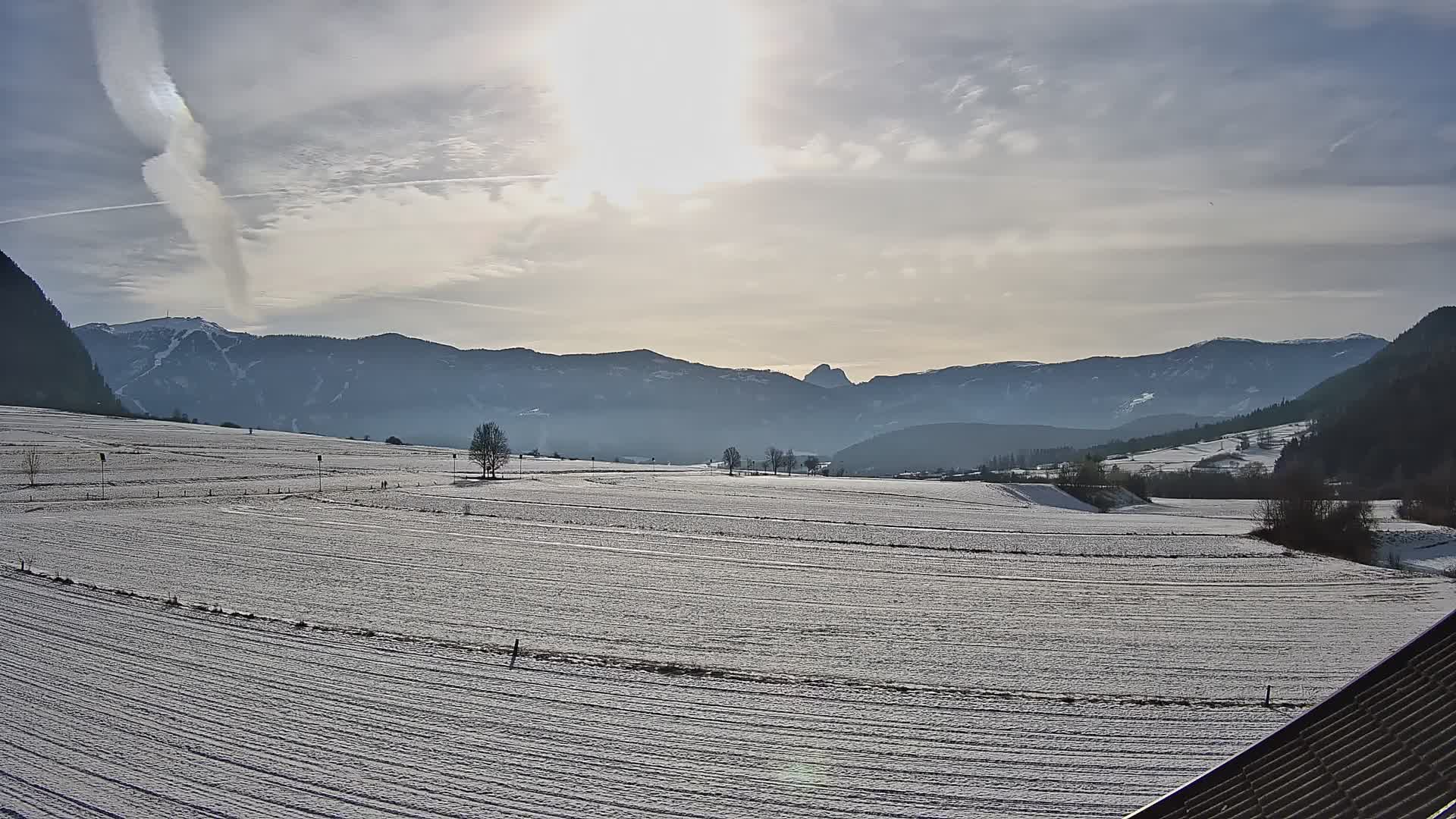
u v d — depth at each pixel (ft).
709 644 131.85
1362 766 38.55
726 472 609.01
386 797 76.74
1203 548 257.75
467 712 98.12
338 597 153.79
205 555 188.85
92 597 145.07
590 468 554.87
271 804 74.59
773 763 86.99
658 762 86.43
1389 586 197.57
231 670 109.50
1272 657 132.46
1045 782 83.76
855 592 174.81
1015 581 193.47
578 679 111.24
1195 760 89.86
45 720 91.66
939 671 120.67
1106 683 116.78
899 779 83.87
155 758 83.10
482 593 161.79
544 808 75.82
